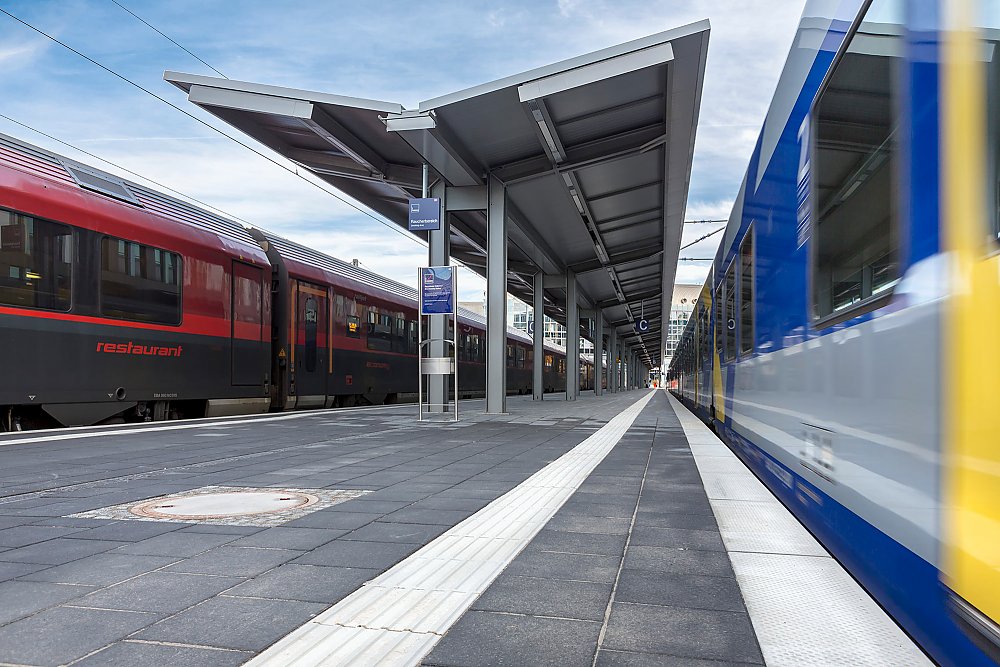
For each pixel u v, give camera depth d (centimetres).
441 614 293
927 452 238
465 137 1483
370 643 262
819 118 418
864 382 317
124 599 308
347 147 1451
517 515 493
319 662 244
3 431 1026
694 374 1872
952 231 220
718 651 255
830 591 321
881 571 293
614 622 285
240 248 1473
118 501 535
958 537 213
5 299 962
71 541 411
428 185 1678
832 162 384
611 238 2611
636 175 1855
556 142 1476
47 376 1022
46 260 1024
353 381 2028
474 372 3131
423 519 477
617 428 1291
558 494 577
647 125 1543
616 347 6253
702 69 1255
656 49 1199
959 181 216
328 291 1903
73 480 633
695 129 1488
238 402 1438
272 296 1680
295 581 336
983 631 194
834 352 374
